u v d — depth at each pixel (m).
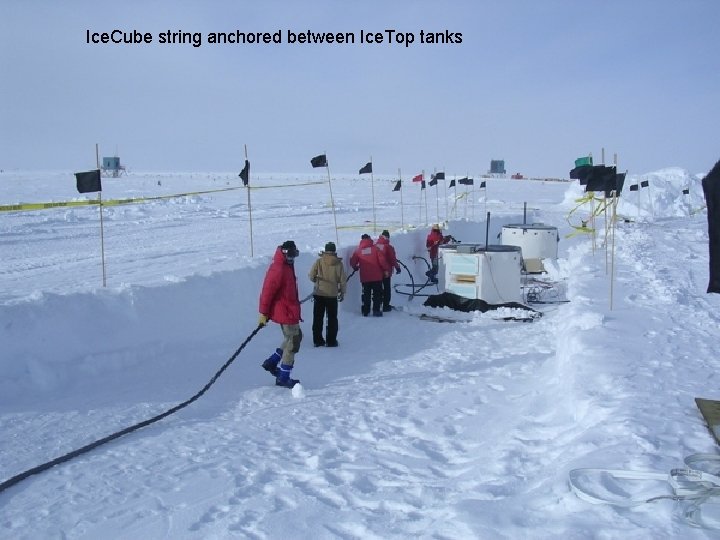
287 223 27.08
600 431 4.39
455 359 8.49
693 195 43.12
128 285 8.25
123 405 6.15
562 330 8.91
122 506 3.95
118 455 4.86
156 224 26.58
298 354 8.87
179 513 3.85
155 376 7.24
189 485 4.28
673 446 4.00
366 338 10.10
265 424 5.70
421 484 4.24
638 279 12.59
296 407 6.25
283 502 4.01
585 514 3.18
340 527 3.61
